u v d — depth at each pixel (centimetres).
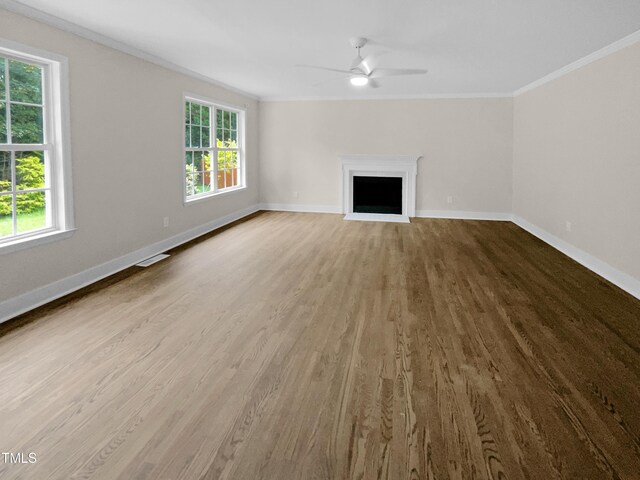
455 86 742
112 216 466
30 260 364
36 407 220
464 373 259
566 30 405
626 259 428
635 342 303
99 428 204
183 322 332
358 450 191
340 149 885
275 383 246
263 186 930
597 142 488
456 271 481
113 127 462
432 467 181
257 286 422
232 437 199
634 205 414
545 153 651
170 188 580
